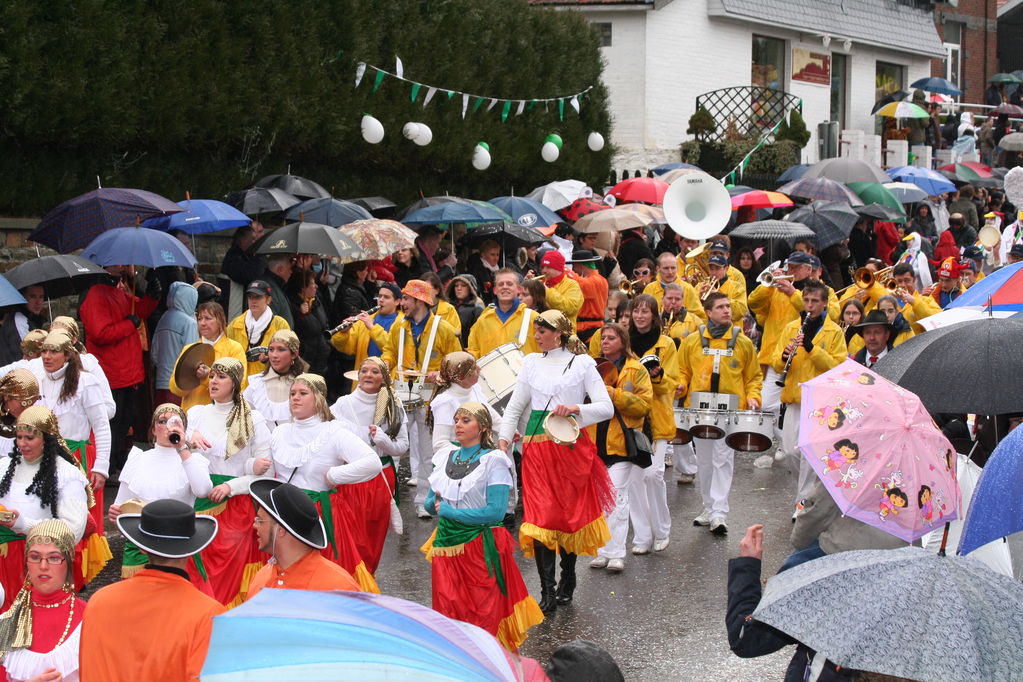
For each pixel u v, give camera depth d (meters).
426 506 7.19
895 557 3.90
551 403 7.98
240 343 10.28
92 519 7.35
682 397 10.07
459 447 7.11
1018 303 7.72
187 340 11.51
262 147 15.07
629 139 26.89
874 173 22.11
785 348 10.29
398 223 13.36
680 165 23.22
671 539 9.83
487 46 18.53
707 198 16.31
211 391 7.61
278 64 15.05
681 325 10.61
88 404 8.39
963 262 15.70
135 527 4.81
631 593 8.40
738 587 4.56
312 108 15.44
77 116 12.41
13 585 6.92
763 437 9.70
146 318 11.77
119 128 12.91
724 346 9.93
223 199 14.21
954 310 8.05
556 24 20.03
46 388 8.34
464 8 18.08
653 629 7.66
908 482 4.74
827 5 30.95
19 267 10.48
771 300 12.33
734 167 25.42
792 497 11.32
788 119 28.72
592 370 8.05
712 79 28.08
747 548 4.62
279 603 3.53
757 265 17.92
